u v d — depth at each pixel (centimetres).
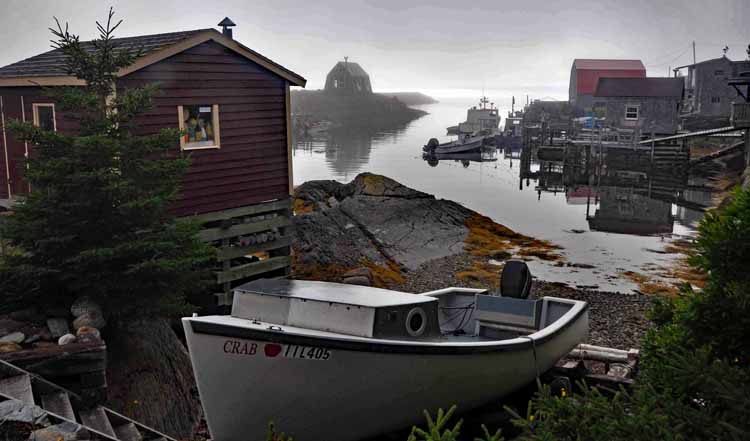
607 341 1432
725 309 488
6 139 1328
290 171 1499
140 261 888
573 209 3569
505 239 2552
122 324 927
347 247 2148
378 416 790
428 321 820
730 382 404
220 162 1356
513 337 997
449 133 11412
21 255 884
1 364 670
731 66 6700
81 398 704
